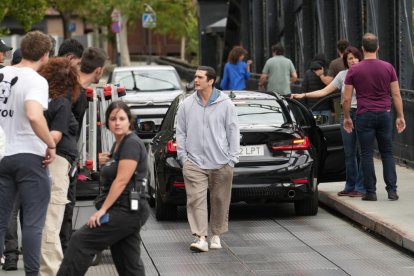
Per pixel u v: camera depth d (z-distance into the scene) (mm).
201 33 80500
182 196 24531
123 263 15742
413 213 24078
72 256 15375
